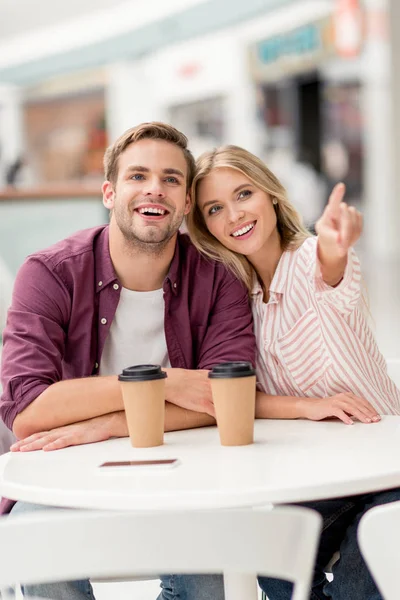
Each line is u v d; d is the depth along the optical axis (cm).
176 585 200
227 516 122
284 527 122
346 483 150
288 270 242
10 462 186
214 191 245
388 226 1289
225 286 248
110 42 1175
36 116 1512
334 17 1061
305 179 1230
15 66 1346
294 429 205
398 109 1023
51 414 213
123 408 212
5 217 402
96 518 121
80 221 409
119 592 296
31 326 230
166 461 172
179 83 1223
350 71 1241
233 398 188
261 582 219
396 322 765
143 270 238
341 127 1274
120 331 243
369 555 122
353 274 213
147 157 232
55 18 1238
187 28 1063
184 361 245
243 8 966
